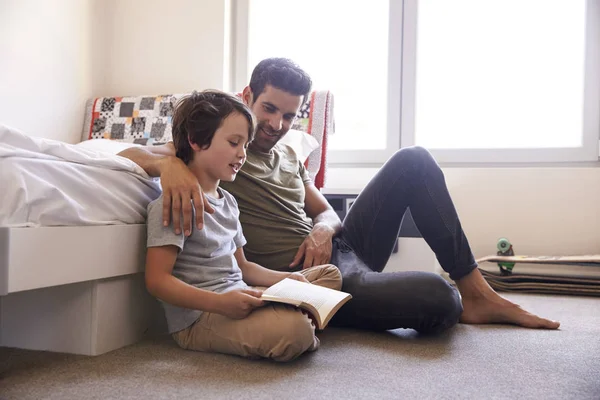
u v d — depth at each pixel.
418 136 3.02
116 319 1.25
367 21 3.03
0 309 1.26
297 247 1.54
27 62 2.52
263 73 1.52
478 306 1.58
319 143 2.48
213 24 2.92
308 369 1.09
